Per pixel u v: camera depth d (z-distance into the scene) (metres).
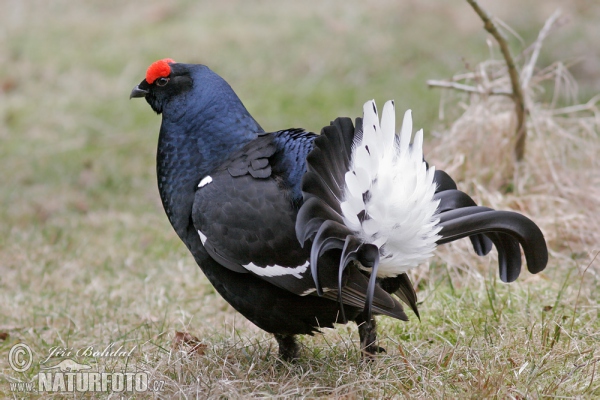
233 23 21.39
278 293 7.10
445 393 6.73
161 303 10.09
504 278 7.44
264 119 17.27
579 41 20.06
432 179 6.87
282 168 7.11
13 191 14.80
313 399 6.80
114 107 18.09
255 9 22.23
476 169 11.77
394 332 8.64
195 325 9.44
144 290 10.55
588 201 11.24
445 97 15.95
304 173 6.66
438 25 20.83
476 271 10.05
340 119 6.77
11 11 22.72
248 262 6.98
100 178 15.34
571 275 9.88
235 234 6.97
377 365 7.34
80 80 19.12
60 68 19.62
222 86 7.71
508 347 7.66
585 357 7.33
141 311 9.84
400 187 6.46
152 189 14.88
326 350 8.17
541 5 22.11
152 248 12.12
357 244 6.57
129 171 15.62
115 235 12.73
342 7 21.88
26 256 11.78
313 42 20.16
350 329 8.70
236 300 7.35
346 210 6.52
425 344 8.19
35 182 15.26
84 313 9.91
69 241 12.38
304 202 6.43
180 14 22.33
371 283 6.41
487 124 11.91
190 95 7.72
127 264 11.48
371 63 19.22
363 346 7.54
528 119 12.56
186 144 7.68
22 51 20.42
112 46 20.45
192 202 7.48
